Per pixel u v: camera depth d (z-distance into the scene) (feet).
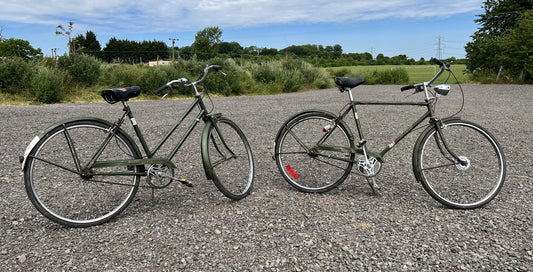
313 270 7.23
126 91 9.41
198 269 7.30
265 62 69.51
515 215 9.52
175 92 46.55
